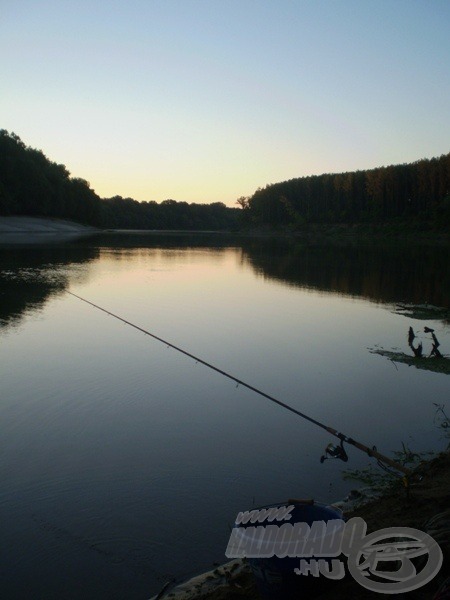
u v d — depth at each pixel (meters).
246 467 6.25
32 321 14.14
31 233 71.06
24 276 23.88
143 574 4.35
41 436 6.98
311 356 11.53
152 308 16.81
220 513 5.25
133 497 5.51
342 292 22.42
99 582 4.25
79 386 8.95
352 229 99.50
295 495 5.64
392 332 14.32
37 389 8.73
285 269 32.41
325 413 8.15
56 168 91.62
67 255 37.19
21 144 85.69
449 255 48.19
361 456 6.60
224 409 8.15
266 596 3.50
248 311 16.88
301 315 16.52
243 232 126.94
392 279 28.22
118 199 151.00
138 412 7.90
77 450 6.59
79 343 11.90
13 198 76.62
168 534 4.89
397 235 86.94
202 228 162.62
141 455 6.50
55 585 4.20
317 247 61.81
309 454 6.64
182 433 7.20
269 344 12.48
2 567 4.40
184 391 8.89
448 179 88.31
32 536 4.82
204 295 20.08
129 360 10.65
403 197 96.75
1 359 10.45
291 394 8.98
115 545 4.71
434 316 17.00
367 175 101.75
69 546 4.68
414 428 7.59
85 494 5.55
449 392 9.25
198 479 5.92
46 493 5.57
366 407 8.43
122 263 32.84
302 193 120.50
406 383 9.70
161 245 58.00
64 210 92.38
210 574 4.27
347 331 14.27
